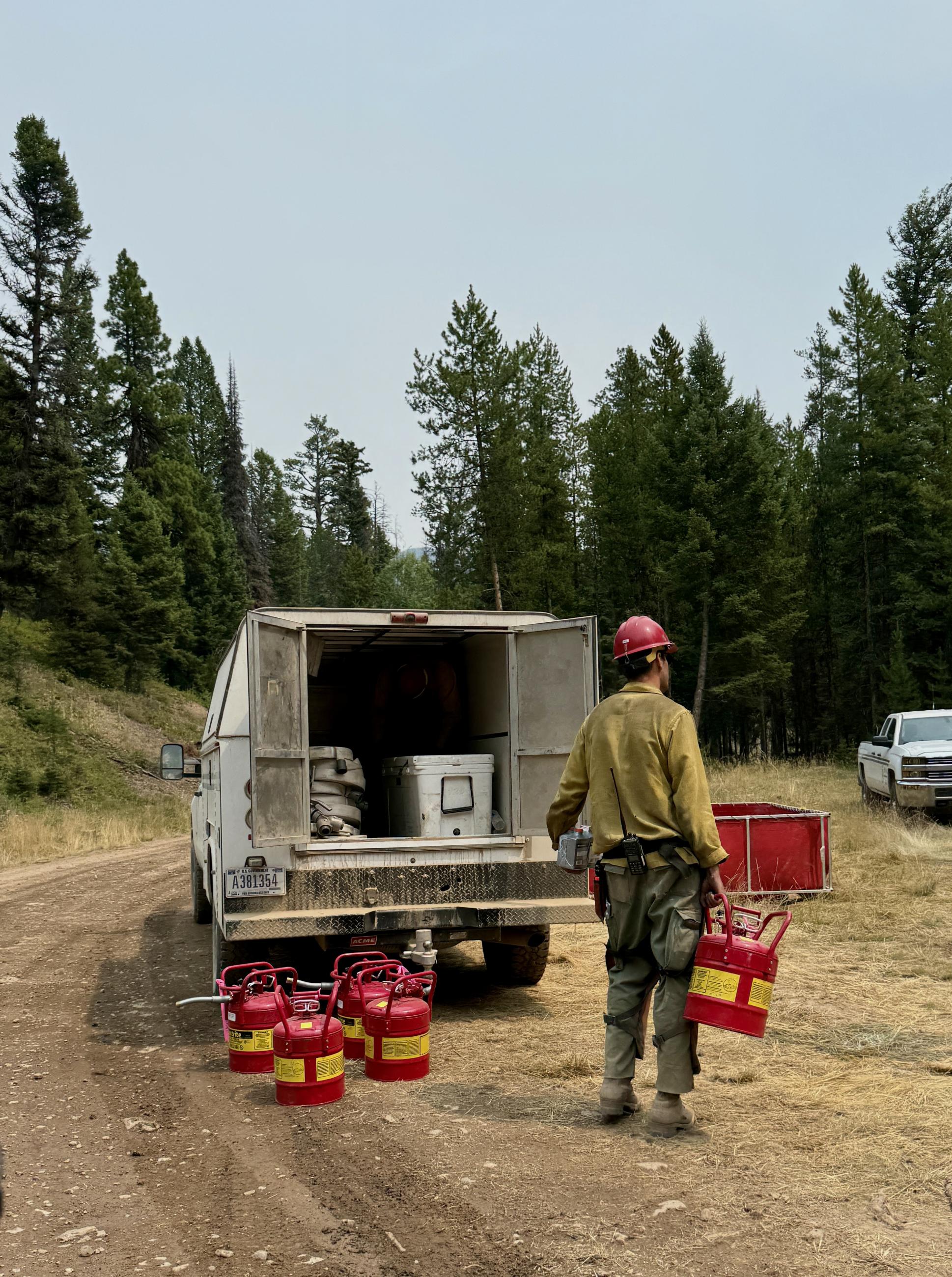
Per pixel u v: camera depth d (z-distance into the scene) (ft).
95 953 30.71
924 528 130.11
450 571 149.38
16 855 64.59
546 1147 13.39
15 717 115.75
